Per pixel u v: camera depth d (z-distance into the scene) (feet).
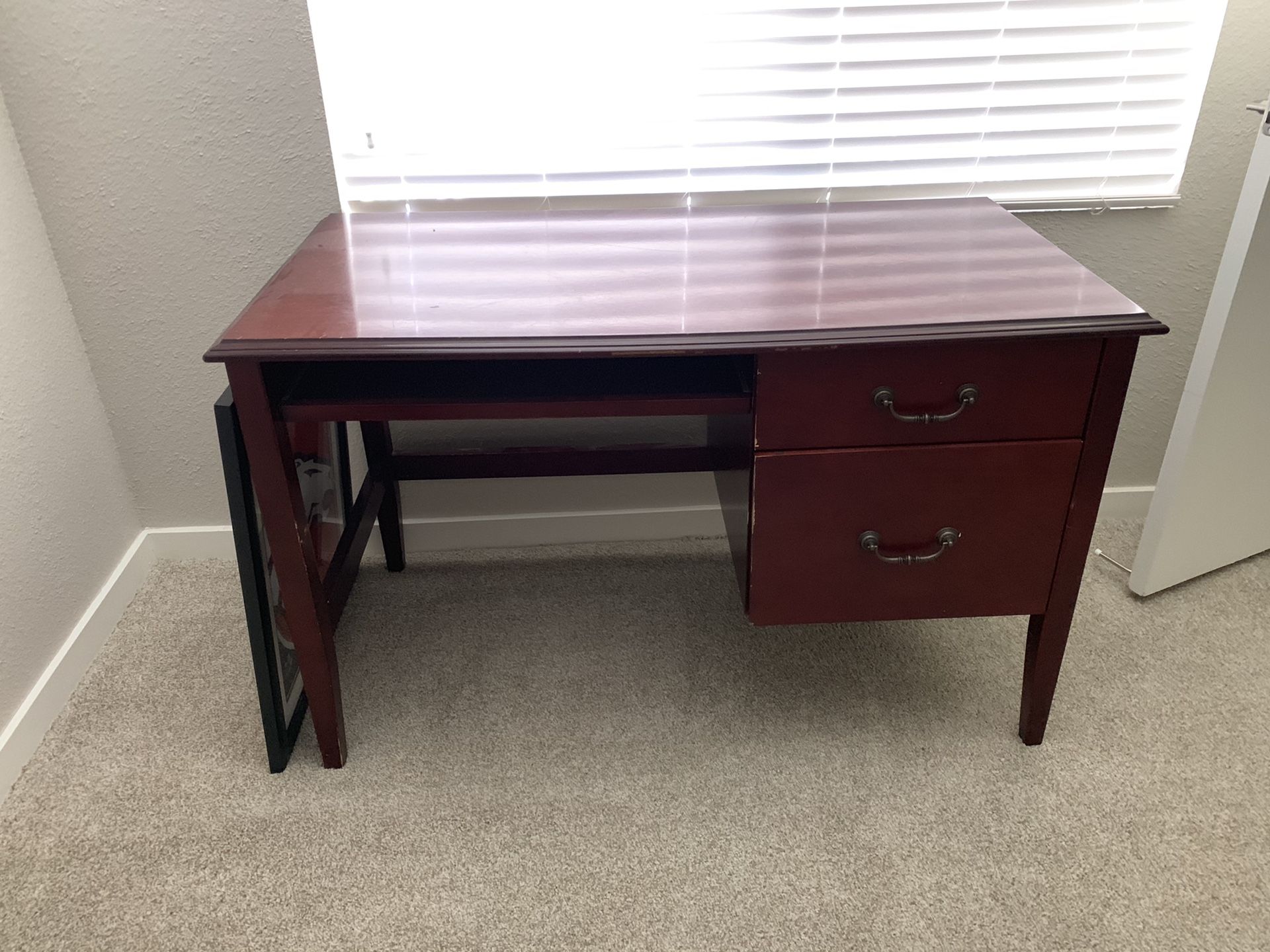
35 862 4.49
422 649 5.86
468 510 6.70
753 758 5.03
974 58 5.55
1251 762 4.93
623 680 5.60
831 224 5.33
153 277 5.76
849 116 5.71
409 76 5.46
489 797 4.83
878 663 5.69
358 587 6.42
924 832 4.58
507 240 5.14
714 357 4.60
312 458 5.14
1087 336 3.94
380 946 4.10
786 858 4.47
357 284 4.51
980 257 4.74
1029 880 4.33
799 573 4.53
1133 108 5.75
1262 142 4.88
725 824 4.65
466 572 6.57
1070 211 5.95
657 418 6.46
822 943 4.08
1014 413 4.19
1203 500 5.86
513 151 5.70
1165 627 5.90
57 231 5.57
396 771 4.99
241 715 5.35
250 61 5.24
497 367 4.52
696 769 4.97
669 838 4.58
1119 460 6.83
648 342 3.86
